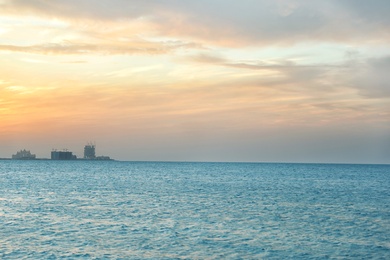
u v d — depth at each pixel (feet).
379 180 470.39
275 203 216.54
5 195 242.99
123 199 227.40
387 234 132.67
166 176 518.78
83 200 220.23
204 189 305.53
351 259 102.27
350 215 174.50
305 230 138.21
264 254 105.70
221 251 107.65
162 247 110.73
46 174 533.96
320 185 369.50
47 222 146.61
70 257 99.19
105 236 123.54
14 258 97.45
